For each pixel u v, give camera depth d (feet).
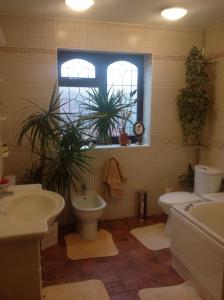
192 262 7.14
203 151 11.84
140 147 11.42
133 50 10.68
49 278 7.54
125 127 11.75
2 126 9.73
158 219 11.53
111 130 10.76
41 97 9.96
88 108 10.43
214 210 8.45
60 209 5.73
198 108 11.14
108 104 10.40
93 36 10.19
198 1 8.20
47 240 9.11
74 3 8.07
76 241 9.56
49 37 9.77
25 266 4.76
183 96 11.18
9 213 5.75
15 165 10.00
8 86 9.62
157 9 8.91
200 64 10.89
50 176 9.24
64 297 6.78
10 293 4.82
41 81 9.89
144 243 9.47
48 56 9.84
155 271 7.91
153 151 11.62
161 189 11.98
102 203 9.74
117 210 11.54
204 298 6.74
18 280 4.80
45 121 8.93
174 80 11.35
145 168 11.64
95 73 11.27
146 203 11.51
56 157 9.41
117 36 10.44
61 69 10.79
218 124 10.84
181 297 6.80
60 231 10.35
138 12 9.18
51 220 5.35
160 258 8.59
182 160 12.07
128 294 6.91
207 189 10.32
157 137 11.58
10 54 9.49
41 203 6.66
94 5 8.53
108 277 7.61
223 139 10.61
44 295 6.83
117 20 10.05
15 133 9.87
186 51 11.30
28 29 9.53
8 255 4.64
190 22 10.32
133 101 11.64
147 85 11.55
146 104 11.71
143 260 8.47
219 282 6.11
